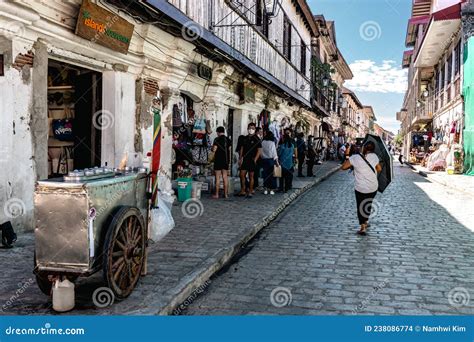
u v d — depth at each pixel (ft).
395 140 271.08
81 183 11.46
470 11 63.87
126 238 13.06
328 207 35.19
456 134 72.43
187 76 35.37
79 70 26.23
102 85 26.21
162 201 16.79
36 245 11.69
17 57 18.54
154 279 15.11
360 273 17.71
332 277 17.17
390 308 14.03
